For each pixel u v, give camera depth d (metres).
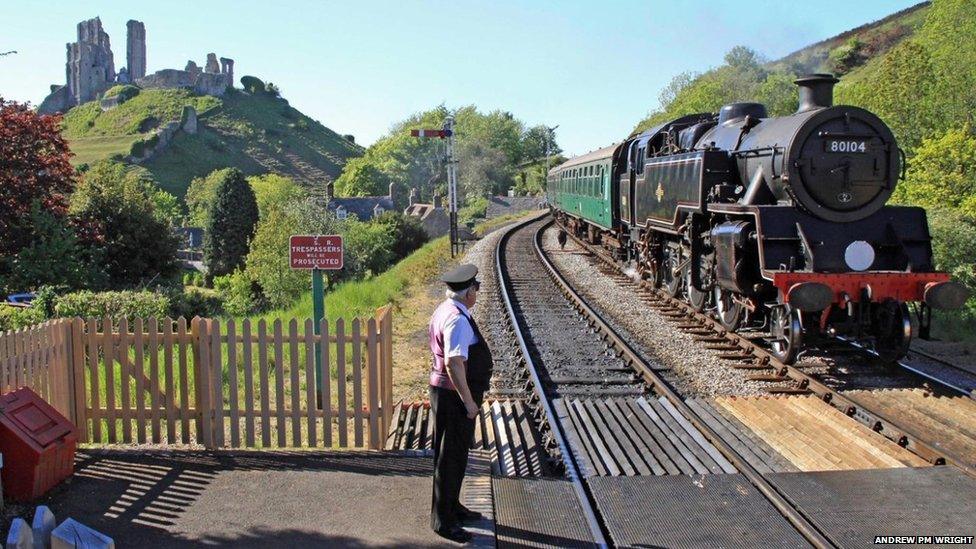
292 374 6.70
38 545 4.27
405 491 5.68
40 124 24.92
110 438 6.83
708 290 11.88
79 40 170.38
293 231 28.23
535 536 4.95
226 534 4.94
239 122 149.12
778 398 8.05
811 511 5.23
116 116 143.12
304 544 4.79
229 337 6.67
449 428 4.90
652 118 62.38
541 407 7.83
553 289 16.92
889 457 6.31
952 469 6.02
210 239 52.38
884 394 8.30
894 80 26.83
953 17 29.09
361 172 98.44
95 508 5.35
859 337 9.04
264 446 6.75
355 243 31.92
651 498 5.56
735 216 10.45
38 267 22.05
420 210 71.31
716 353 10.13
